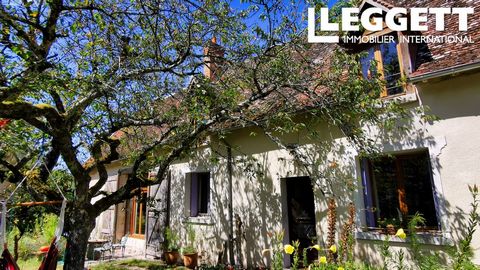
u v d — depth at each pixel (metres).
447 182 5.80
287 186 8.84
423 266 3.73
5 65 4.96
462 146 5.71
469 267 3.57
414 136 6.30
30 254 10.23
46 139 6.95
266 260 8.29
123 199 6.43
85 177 5.73
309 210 8.39
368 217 6.94
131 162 8.22
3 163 6.31
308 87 6.47
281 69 6.25
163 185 11.71
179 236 10.77
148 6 5.48
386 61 7.12
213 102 6.43
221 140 9.95
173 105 6.97
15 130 6.38
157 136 8.45
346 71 6.40
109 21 5.59
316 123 7.36
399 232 3.44
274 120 6.67
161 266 9.88
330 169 7.43
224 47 6.61
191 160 11.01
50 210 6.34
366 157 6.69
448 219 5.70
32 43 4.59
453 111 5.90
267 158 8.83
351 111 5.88
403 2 8.32
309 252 8.14
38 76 4.34
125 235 13.49
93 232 15.09
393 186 6.84
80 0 5.55
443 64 5.86
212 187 10.14
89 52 5.91
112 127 6.66
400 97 6.55
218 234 9.66
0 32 4.29
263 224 8.59
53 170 7.76
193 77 6.57
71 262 5.43
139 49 6.30
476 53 5.56
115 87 5.56
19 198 6.93
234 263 8.95
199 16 5.98
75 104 5.57
